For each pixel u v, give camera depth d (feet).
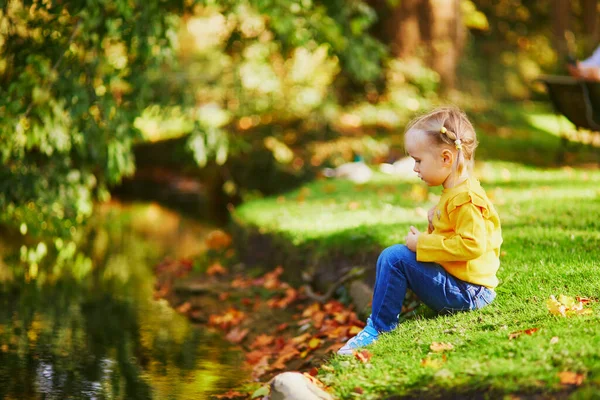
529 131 57.93
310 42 42.34
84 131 28.04
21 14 27.89
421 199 31.89
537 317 15.29
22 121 26.68
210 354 21.94
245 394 18.25
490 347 13.89
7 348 22.15
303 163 47.14
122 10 27.68
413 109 54.80
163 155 61.67
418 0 59.67
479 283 16.25
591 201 27.48
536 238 21.44
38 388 18.79
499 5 93.66
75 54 27.86
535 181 35.27
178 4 32.55
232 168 49.60
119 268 34.42
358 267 23.13
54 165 28.96
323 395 13.75
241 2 35.29
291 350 20.75
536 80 39.32
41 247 37.47
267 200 36.76
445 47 59.88
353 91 57.72
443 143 16.05
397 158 44.80
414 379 13.44
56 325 24.84
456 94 59.21
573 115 39.14
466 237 15.74
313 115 51.29
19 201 27.96
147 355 21.77
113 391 18.66
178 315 26.50
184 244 40.81
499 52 85.15
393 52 58.29
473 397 12.40
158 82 36.40
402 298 16.58
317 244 26.09
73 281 31.65
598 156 45.01
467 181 16.15
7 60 28.14
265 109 52.60
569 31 80.48
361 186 37.14
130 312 26.76
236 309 25.93
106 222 48.37
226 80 48.24
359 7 41.16
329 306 22.99
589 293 16.24
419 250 16.07
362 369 14.62
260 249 30.73
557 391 11.77
